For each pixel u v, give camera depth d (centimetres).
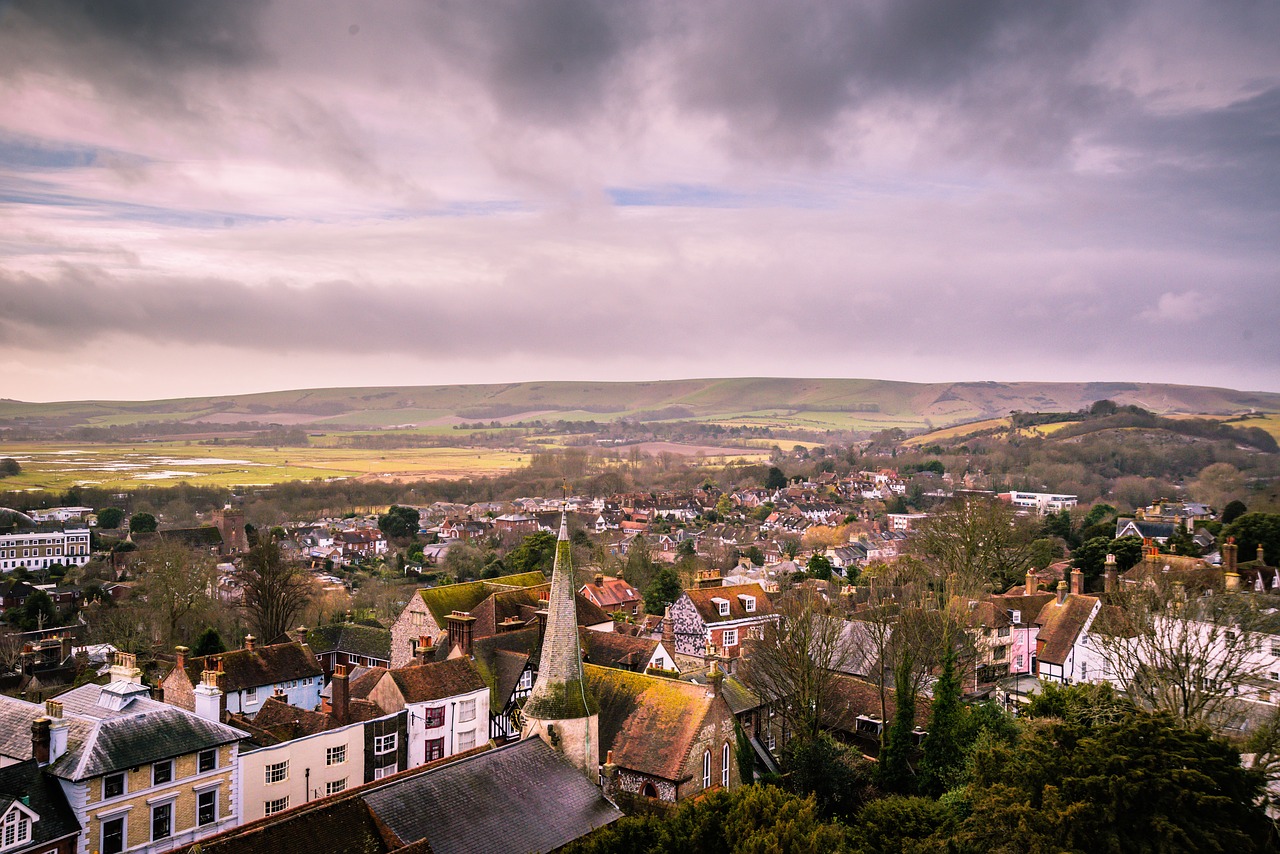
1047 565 16475
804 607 8494
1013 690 10481
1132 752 4678
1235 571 11494
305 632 10750
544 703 5750
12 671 12212
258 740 6762
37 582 19475
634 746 6494
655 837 4747
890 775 7100
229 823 6159
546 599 10000
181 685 8525
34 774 5481
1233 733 7256
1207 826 4384
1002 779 5128
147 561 16112
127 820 5656
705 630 11212
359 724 6862
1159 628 8112
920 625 8950
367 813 4516
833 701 8675
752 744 7888
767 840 4384
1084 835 4494
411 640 9506
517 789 5112
